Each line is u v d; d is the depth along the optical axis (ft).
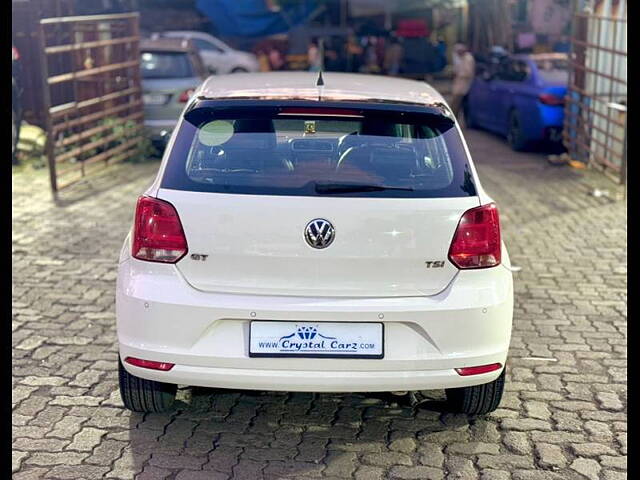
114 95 36.68
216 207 11.68
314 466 12.34
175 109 39.04
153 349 11.76
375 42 65.87
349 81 14.82
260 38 62.08
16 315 18.60
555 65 44.16
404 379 11.81
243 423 13.73
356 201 11.72
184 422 13.71
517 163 39.70
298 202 11.65
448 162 12.41
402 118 12.73
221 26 58.75
